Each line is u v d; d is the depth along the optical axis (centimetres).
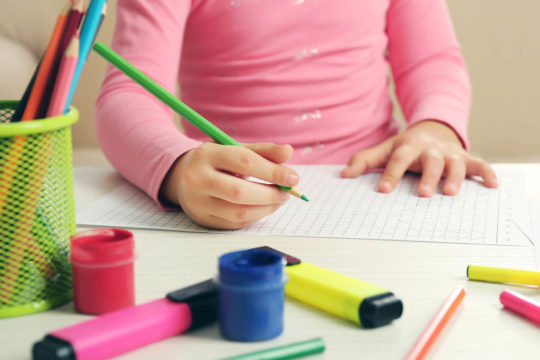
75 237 44
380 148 85
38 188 42
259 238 58
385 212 66
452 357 37
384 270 50
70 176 46
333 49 100
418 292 46
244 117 99
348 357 37
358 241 57
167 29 87
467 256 54
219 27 97
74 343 36
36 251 43
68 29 43
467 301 45
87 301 43
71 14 43
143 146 71
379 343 39
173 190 66
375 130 106
